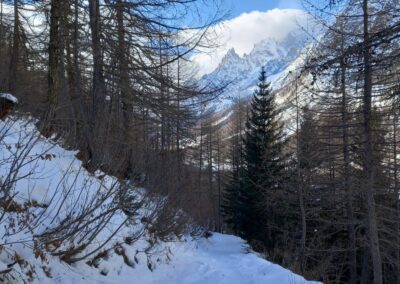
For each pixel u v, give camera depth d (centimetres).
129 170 886
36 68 1508
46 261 572
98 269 682
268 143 3212
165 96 1240
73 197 700
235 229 3316
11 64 1404
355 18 1454
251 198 3130
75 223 648
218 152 4719
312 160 2250
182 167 1230
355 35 1308
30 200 635
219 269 1012
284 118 3338
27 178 652
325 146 2042
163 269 873
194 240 1564
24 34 1563
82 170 799
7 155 655
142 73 1217
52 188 689
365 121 1691
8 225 556
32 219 599
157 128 1272
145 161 934
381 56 602
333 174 2370
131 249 796
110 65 1166
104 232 728
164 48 1191
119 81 1173
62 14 1194
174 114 1275
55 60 1175
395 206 2367
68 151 852
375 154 2000
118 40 1180
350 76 1027
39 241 580
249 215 3144
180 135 1387
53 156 772
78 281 595
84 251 666
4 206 539
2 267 491
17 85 1241
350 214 2216
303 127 2367
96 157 837
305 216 2491
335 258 2778
